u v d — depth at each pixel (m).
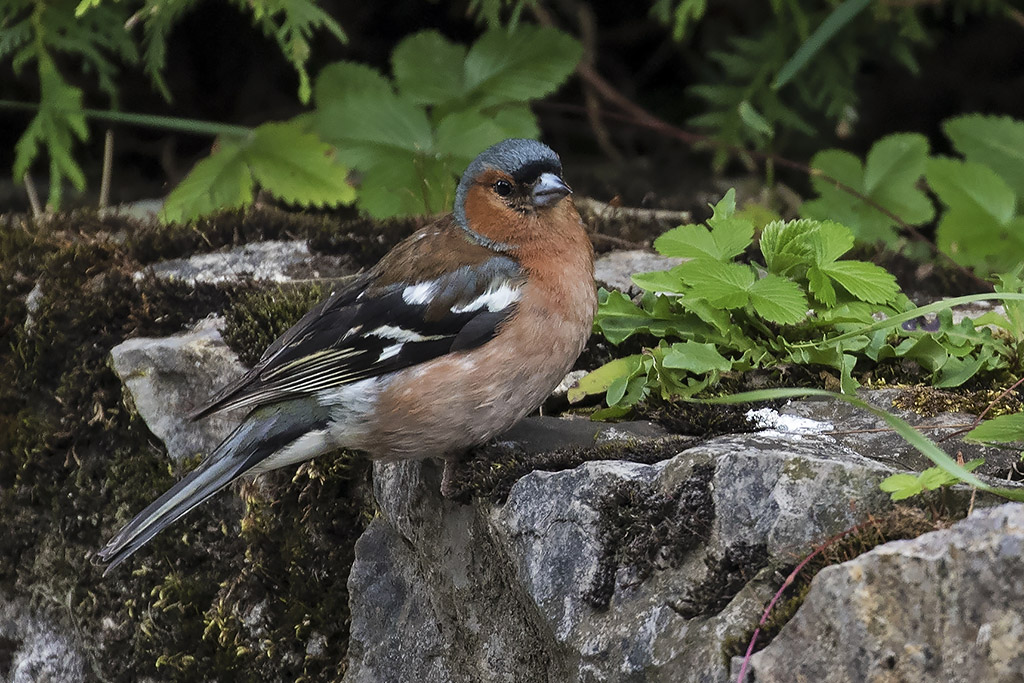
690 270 6.90
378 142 9.90
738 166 13.30
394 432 6.43
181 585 7.66
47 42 10.70
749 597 4.96
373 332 6.45
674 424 6.68
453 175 9.88
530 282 6.48
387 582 6.91
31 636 8.32
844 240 7.06
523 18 13.16
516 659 5.98
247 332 7.88
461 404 6.34
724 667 4.75
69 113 10.33
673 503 5.46
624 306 7.48
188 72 13.57
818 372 7.12
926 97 13.32
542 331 6.43
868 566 4.42
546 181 6.64
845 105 11.66
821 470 5.26
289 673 7.38
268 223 9.77
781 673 4.55
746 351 7.16
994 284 7.41
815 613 4.51
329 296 7.41
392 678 6.74
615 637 5.22
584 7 12.61
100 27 10.96
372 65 13.80
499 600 6.14
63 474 8.23
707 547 5.25
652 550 5.35
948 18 13.04
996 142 10.10
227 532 7.66
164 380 7.90
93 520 8.07
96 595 7.98
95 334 8.38
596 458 6.04
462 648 6.40
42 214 10.37
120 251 9.19
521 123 10.50
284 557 7.42
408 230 9.50
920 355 7.10
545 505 5.82
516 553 5.87
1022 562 4.13
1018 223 8.85
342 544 7.34
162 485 7.88
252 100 13.71
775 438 6.04
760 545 5.15
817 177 10.08
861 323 7.22
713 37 13.23
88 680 8.05
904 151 9.80
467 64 10.59
